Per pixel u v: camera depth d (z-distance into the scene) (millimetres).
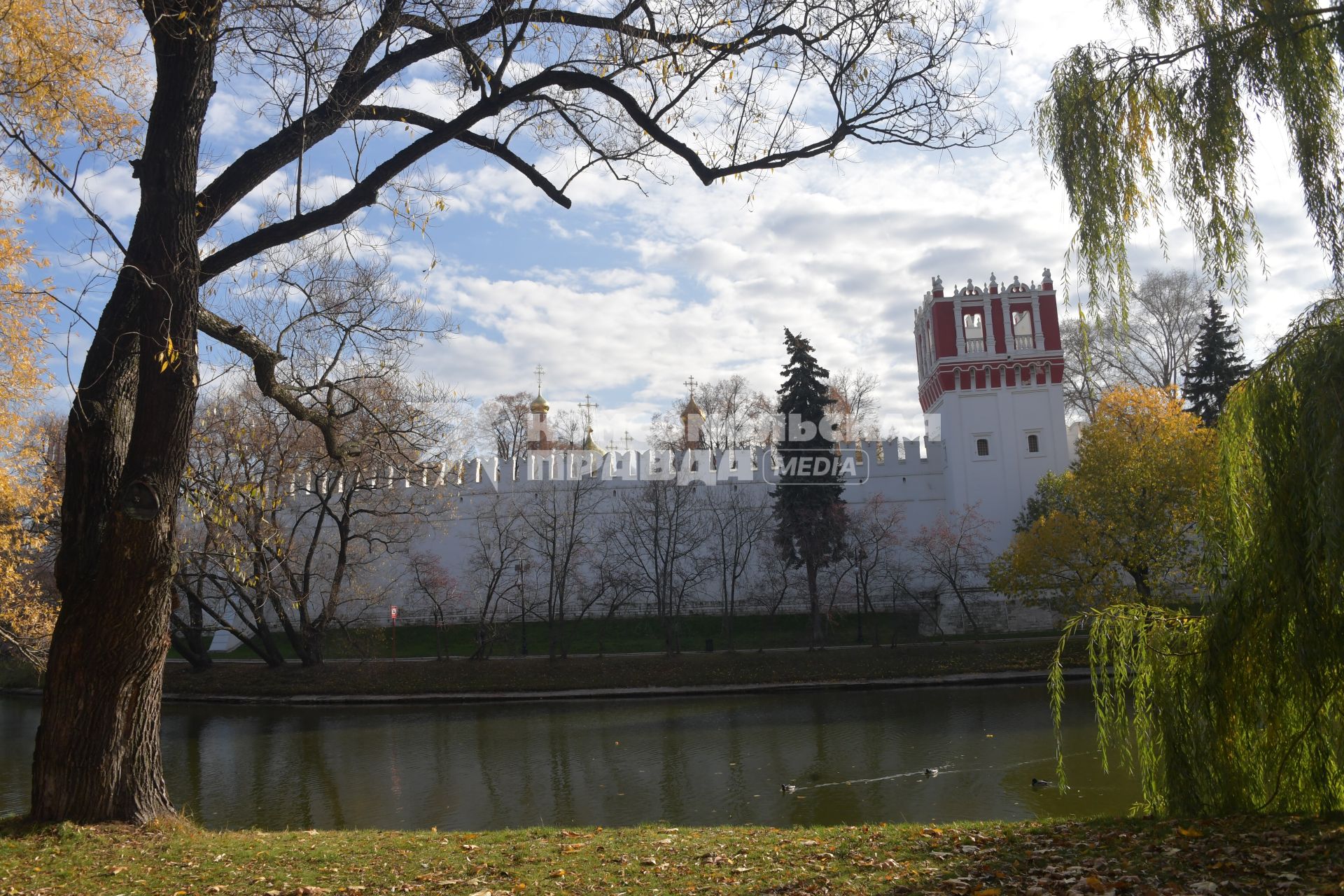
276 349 11344
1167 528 34656
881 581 49469
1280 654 8750
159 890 7918
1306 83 8609
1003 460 49656
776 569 48219
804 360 45781
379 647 44250
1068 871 7430
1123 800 16141
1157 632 9984
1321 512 7887
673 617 44844
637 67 10320
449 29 9680
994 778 18781
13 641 17203
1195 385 46875
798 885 7715
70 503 10102
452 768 22734
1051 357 49938
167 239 9727
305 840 10359
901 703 31609
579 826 16172
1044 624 45812
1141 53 9695
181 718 32906
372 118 10898
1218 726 9273
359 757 24484
